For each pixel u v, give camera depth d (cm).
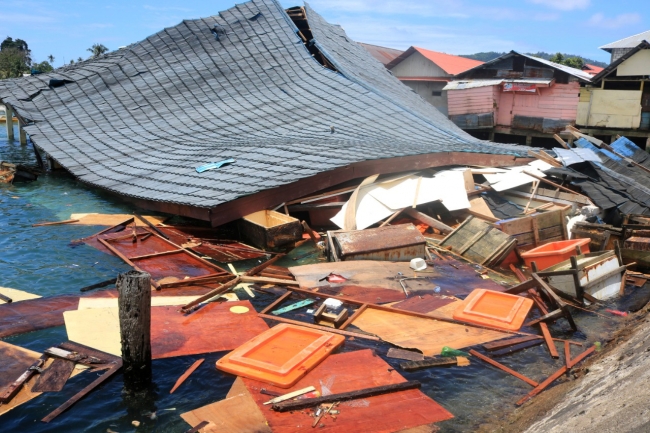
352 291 1333
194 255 1559
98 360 970
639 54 3641
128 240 1697
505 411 864
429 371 974
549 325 1183
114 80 3241
